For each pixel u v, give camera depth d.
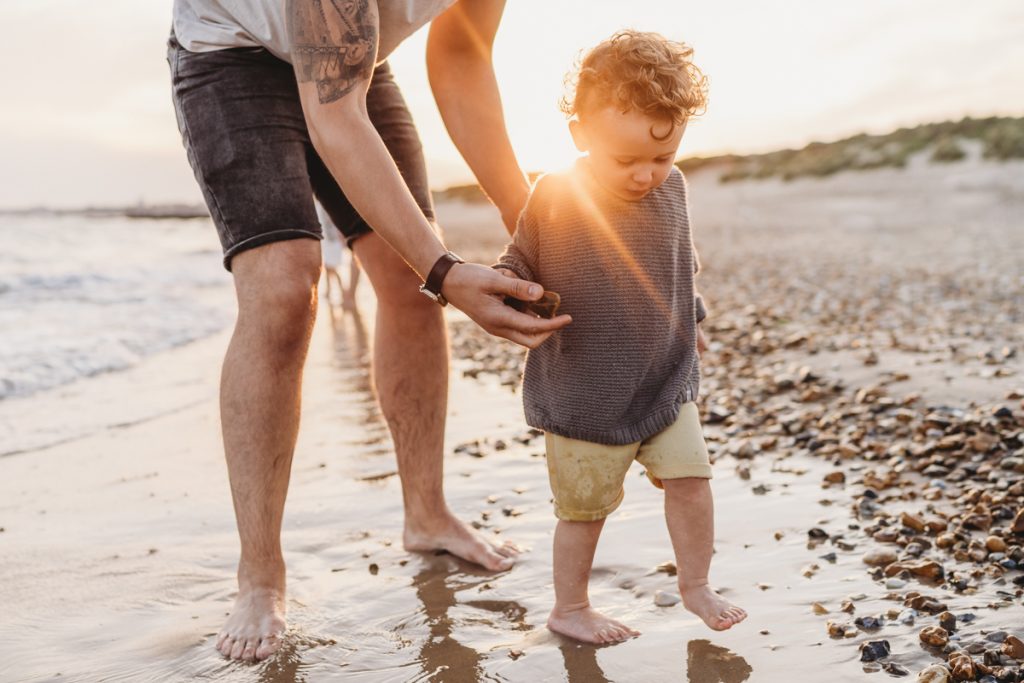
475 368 6.13
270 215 2.32
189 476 3.80
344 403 5.10
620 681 2.00
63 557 2.91
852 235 20.16
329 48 2.06
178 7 2.41
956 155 33.47
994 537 2.58
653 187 2.09
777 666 2.01
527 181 2.69
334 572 2.71
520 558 2.76
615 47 2.00
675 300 2.23
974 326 6.62
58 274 12.83
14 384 5.76
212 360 6.80
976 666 1.90
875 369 4.99
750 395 4.83
